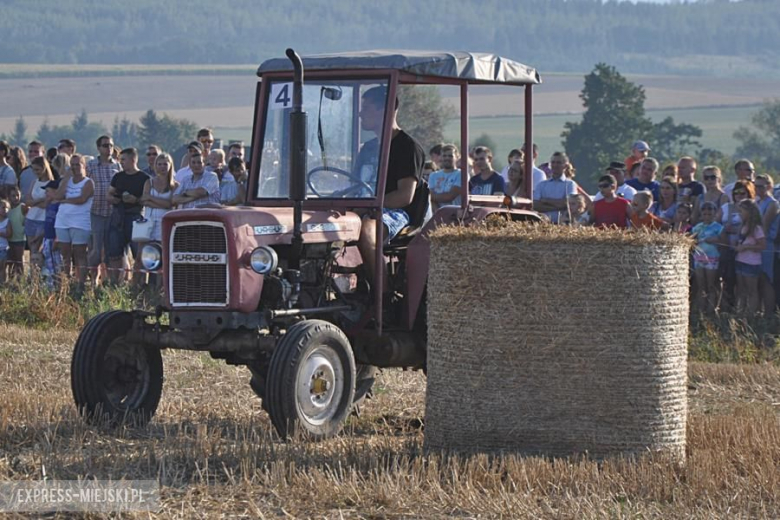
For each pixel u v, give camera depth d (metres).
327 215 27.52
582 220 44.31
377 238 27.75
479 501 20.50
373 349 28.58
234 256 26.25
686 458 23.62
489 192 41.16
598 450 23.58
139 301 47.00
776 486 21.52
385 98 27.75
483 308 23.80
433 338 24.52
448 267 24.12
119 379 28.12
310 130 28.38
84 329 27.52
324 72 28.22
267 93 28.88
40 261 53.19
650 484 21.56
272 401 25.64
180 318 27.03
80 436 25.25
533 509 20.17
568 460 22.80
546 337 23.55
